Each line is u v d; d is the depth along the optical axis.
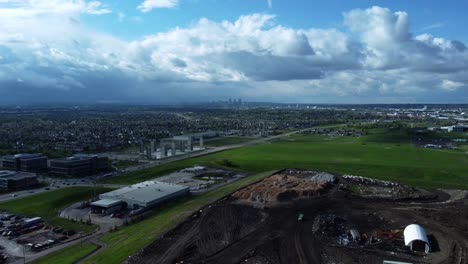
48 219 126.56
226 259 87.00
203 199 140.25
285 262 85.44
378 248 93.12
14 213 132.88
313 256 88.50
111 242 102.12
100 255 91.56
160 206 138.62
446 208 127.31
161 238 99.25
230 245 94.69
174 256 88.38
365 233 103.38
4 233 112.00
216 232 103.50
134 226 115.44
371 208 126.69
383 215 119.06
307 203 131.12
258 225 108.88
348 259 87.06
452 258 87.88
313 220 113.31
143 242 97.00
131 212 131.25
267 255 88.94
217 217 115.88
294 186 151.75
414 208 126.69
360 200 136.75
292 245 94.75
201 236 100.62
